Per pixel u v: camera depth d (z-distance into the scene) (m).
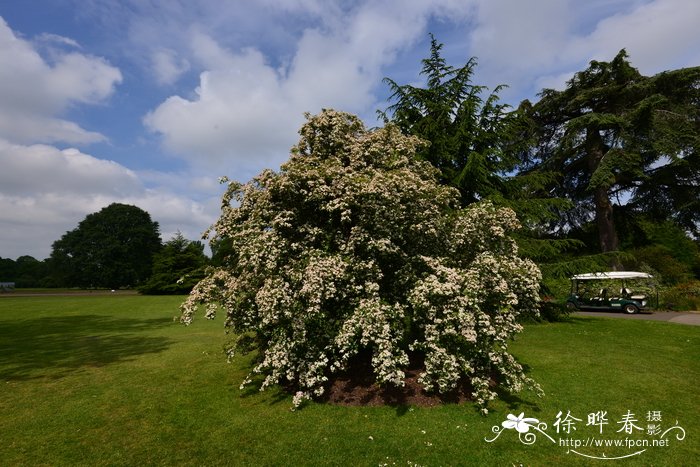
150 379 8.83
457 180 14.42
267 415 6.41
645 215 24.84
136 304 29.52
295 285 6.59
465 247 7.70
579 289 23.64
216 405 7.00
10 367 10.20
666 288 24.41
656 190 22.59
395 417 6.13
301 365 6.60
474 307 6.11
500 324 6.58
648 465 4.86
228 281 7.54
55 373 9.52
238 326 7.48
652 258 28.05
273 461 4.98
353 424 5.93
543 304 16.45
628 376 8.22
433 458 4.98
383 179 6.76
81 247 55.00
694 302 23.33
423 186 7.14
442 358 6.11
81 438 5.81
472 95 15.52
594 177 19.80
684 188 21.62
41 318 21.28
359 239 6.85
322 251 6.87
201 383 8.40
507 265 7.00
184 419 6.41
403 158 8.11
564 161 23.61
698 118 21.02
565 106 23.02
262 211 7.34
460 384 7.29
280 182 6.96
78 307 27.22
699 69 19.91
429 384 6.21
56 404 7.27
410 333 8.57
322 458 5.00
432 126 14.78
